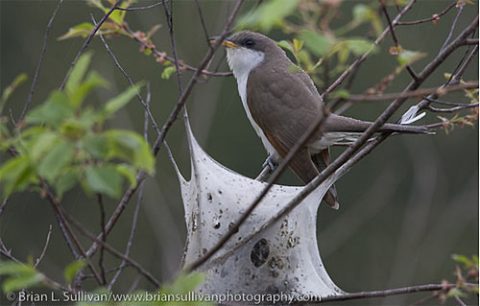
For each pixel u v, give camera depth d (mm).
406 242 19812
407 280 19453
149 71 20219
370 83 19125
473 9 18891
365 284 20594
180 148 19906
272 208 9070
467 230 20719
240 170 20781
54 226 19531
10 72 20766
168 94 20297
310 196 9195
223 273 8859
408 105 16719
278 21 4918
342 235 20438
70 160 4965
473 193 20562
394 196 21016
